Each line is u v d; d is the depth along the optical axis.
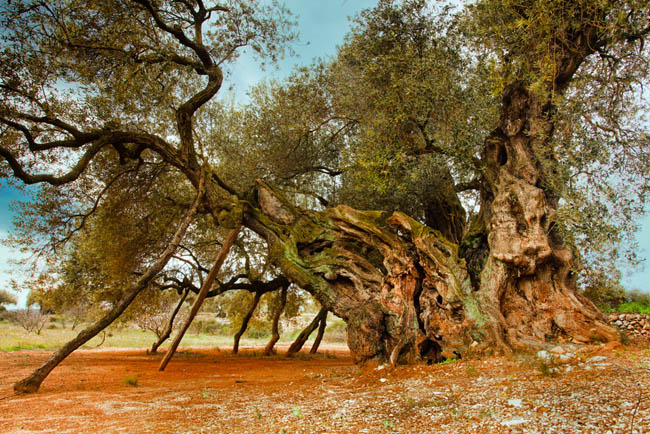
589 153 8.55
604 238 7.73
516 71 9.19
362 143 12.08
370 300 11.30
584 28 8.24
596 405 4.55
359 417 5.43
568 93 9.14
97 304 19.97
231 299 28.95
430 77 10.45
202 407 7.07
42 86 10.76
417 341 9.87
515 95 9.84
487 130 10.78
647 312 13.13
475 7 9.34
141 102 14.35
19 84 10.27
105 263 18.12
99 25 12.10
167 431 5.46
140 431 5.50
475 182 12.70
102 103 13.95
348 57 13.42
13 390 9.24
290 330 51.22
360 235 12.22
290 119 15.32
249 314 22.56
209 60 14.09
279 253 12.77
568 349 7.85
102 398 8.16
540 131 8.96
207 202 13.91
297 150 16.36
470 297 9.39
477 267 10.25
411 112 10.75
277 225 13.48
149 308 22.33
